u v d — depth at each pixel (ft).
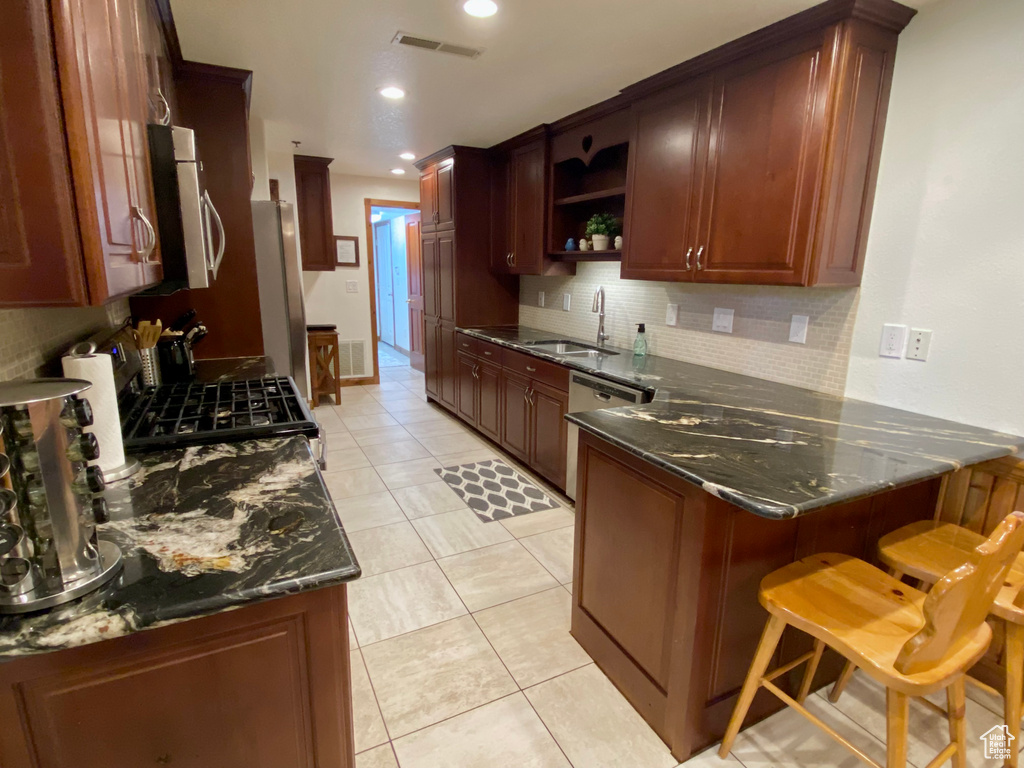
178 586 2.79
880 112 6.28
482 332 13.32
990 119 5.49
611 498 5.71
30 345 4.25
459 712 5.48
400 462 12.09
